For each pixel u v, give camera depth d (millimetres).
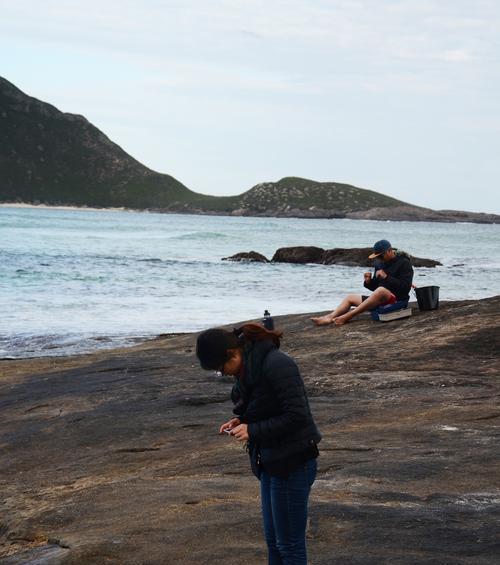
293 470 3986
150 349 15359
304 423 3980
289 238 100125
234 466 7242
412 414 8773
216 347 3988
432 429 7918
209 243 80750
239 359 4027
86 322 21906
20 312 23469
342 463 6859
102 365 13664
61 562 5105
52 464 8391
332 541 5020
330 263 51312
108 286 31844
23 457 8734
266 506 4152
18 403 11344
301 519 4051
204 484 6617
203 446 8281
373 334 13891
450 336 12805
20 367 14656
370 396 9797
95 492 6801
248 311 24984
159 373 12375
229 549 5008
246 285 34250
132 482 7066
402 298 14820
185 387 11102
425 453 6980
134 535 5449
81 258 49469
